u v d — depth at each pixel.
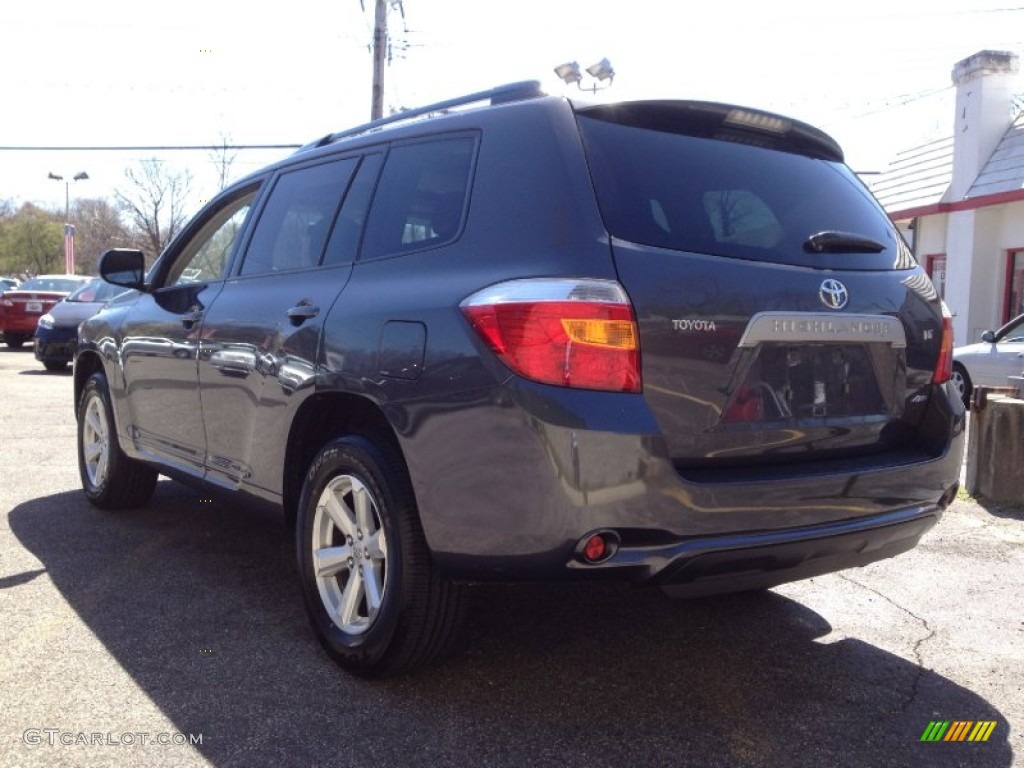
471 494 2.83
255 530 5.28
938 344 3.42
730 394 2.87
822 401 3.09
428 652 3.15
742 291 2.90
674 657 3.61
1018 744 2.97
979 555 5.04
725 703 3.22
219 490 4.25
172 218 41.84
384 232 3.52
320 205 3.96
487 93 3.44
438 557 2.94
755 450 2.94
